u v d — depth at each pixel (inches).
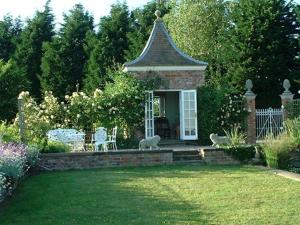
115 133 898.1
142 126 971.3
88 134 959.6
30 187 531.8
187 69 988.6
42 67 1806.1
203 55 1670.8
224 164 734.5
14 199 460.4
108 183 544.4
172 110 1099.3
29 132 850.8
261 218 360.5
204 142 984.9
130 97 955.3
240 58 1476.4
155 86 975.0
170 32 1656.0
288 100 998.4
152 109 975.6
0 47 1993.1
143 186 516.4
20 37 1959.9
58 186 533.3
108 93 966.4
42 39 1913.1
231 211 386.6
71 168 708.7
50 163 704.4
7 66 1380.4
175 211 390.9
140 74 976.3
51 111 940.0
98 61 1753.2
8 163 477.4
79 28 1860.2
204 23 1647.4
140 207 409.7
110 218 371.9
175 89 986.1
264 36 1457.9
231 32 1524.4
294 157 732.0
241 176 584.7
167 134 1064.2
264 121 1019.3
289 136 773.3
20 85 1423.5
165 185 520.7
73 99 955.3
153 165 728.3
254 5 1494.8
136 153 726.5
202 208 400.5
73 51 1834.4
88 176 612.7
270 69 1446.9
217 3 1663.4
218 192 472.4
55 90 1791.3
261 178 565.3
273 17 1464.1
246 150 746.8
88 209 406.6
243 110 984.9
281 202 420.2
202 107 987.9
